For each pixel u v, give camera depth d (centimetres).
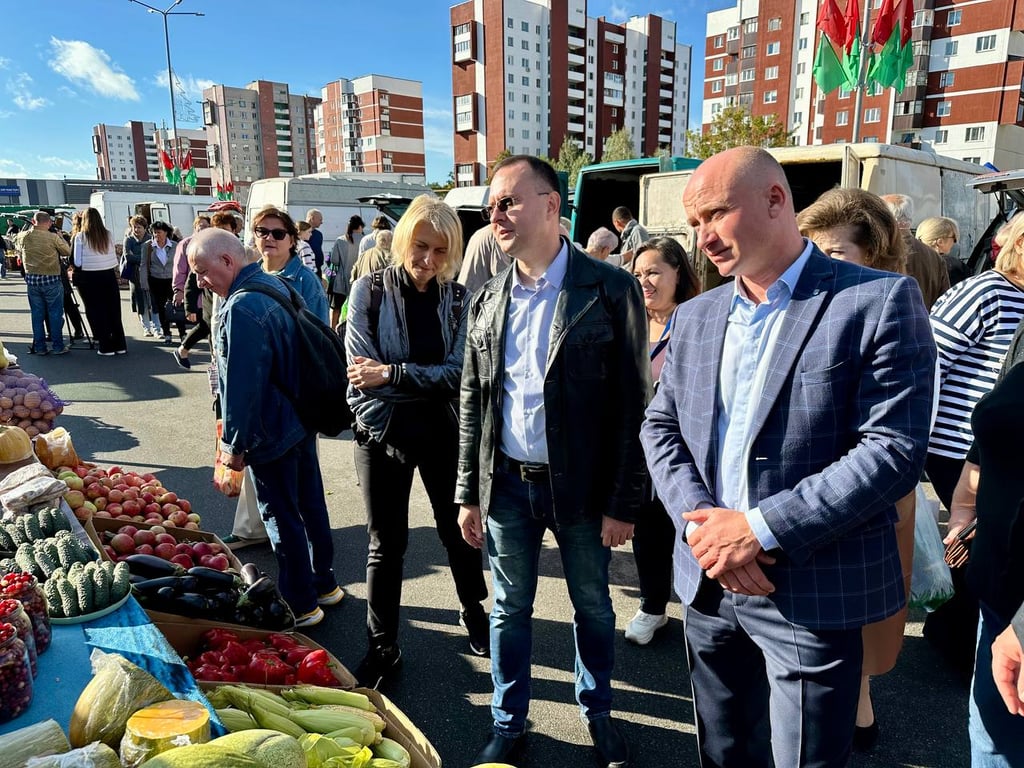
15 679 140
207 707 144
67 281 1058
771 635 158
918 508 234
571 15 8038
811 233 221
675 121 9900
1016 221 255
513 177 204
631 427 215
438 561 393
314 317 309
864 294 144
